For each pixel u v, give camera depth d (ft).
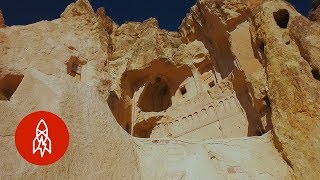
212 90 76.54
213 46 81.71
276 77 52.39
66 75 47.44
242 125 67.41
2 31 57.26
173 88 88.07
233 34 69.10
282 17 61.72
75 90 45.80
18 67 53.01
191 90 83.71
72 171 36.81
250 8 67.51
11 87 53.78
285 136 45.96
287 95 49.47
